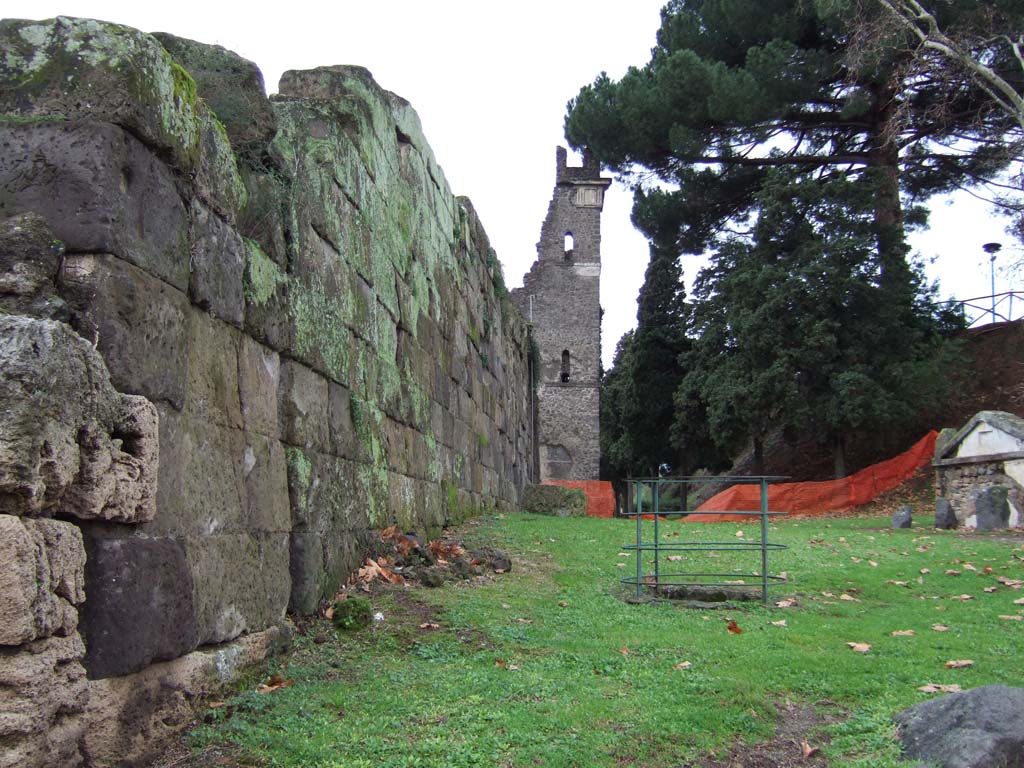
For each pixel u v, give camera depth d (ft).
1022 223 79.46
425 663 19.24
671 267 135.54
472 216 54.19
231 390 17.61
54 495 11.30
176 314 14.99
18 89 13.53
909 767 13.32
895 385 91.45
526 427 87.35
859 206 95.96
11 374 10.62
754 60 91.35
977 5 77.36
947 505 59.93
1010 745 13.15
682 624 24.50
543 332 171.63
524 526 45.03
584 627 23.59
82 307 12.87
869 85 93.15
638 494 30.25
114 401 12.68
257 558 18.13
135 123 13.75
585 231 174.91
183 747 13.57
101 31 13.84
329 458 23.71
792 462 115.34
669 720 15.60
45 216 13.03
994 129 87.81
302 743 13.74
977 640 23.07
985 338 110.52
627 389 139.74
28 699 10.41
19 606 10.30
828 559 37.29
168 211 14.89
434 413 39.47
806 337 93.50
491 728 14.97
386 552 27.89
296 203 22.16
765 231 99.40
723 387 101.86
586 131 105.40
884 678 18.69
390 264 32.24
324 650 19.57
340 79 29.09
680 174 107.34
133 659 12.77
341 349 25.31
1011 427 57.57
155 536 13.93
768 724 15.92
